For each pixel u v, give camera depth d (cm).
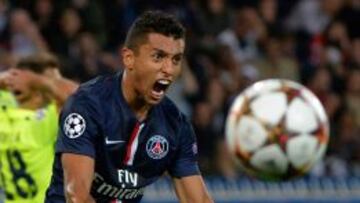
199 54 2852
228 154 2633
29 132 1695
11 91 1688
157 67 1123
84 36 2736
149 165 1195
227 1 3150
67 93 1652
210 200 1236
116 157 1171
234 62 2880
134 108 1165
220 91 2759
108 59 2730
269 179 1552
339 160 2761
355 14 3244
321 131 1549
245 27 3023
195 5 2969
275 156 1527
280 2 3228
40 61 1666
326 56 3089
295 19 3216
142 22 1128
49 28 2781
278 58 3025
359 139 2836
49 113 1692
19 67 1675
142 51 1126
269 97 1571
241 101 1584
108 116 1154
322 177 2550
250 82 2878
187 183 1224
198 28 2931
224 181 2464
